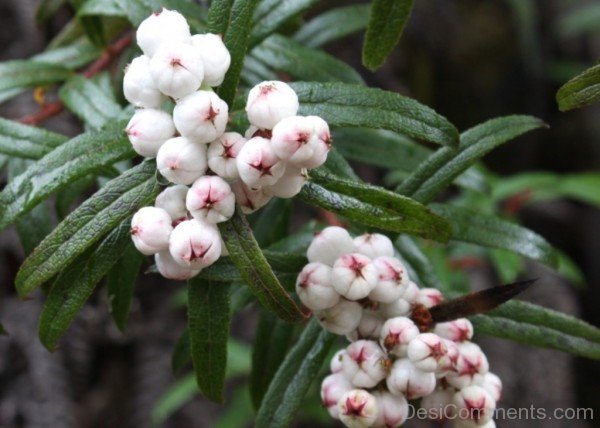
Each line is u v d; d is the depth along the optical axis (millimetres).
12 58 505
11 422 474
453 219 296
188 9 292
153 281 558
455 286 460
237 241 225
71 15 509
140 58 224
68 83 323
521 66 742
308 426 546
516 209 508
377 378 240
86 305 495
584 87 234
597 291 780
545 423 532
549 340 269
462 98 731
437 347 232
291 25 358
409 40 672
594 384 745
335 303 241
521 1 706
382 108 237
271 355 298
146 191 230
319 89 239
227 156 217
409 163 335
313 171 234
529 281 243
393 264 241
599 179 508
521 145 786
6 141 272
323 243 240
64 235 229
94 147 240
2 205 237
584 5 756
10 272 488
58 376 482
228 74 236
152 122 221
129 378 540
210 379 248
